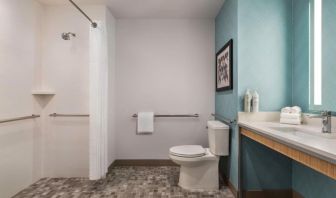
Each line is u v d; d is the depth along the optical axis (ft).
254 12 6.95
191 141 10.46
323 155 3.06
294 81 6.89
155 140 10.46
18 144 7.39
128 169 9.87
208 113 10.44
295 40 6.84
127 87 10.43
